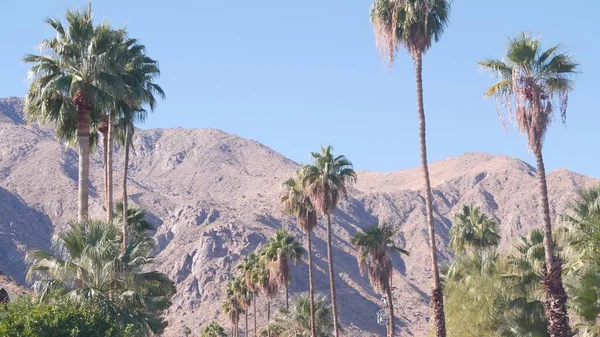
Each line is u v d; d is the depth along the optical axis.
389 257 59.56
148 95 42.00
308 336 64.38
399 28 34.50
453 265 50.84
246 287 105.31
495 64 31.33
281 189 61.50
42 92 34.25
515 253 43.19
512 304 38.81
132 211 59.09
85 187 34.25
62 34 35.34
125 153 46.12
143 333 31.12
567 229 36.25
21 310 28.02
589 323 30.73
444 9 34.72
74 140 37.12
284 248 74.44
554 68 30.72
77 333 26.97
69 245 31.17
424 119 34.28
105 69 34.56
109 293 31.00
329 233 56.78
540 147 30.58
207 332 124.94
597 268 31.81
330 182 55.53
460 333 44.53
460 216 75.12
